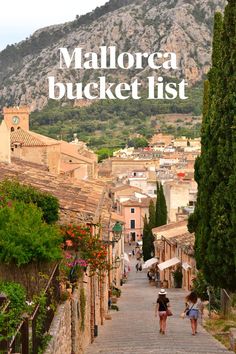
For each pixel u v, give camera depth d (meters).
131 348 24.55
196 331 30.02
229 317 34.44
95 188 34.19
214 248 29.42
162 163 184.50
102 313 35.25
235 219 26.92
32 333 12.73
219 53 29.91
